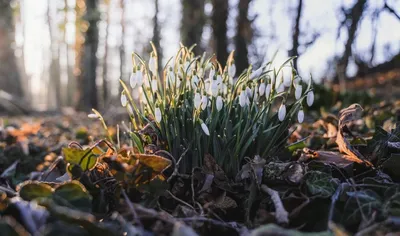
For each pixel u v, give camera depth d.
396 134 0.64
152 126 0.59
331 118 0.95
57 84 10.81
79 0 4.20
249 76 0.60
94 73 4.73
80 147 0.60
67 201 0.43
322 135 0.91
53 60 10.92
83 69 4.70
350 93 2.01
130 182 0.49
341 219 0.45
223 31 2.91
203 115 0.60
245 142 0.59
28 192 0.43
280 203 0.46
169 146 0.58
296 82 0.56
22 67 11.01
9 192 0.57
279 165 0.53
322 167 0.57
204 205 0.50
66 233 0.36
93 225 0.37
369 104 1.95
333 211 0.46
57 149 1.08
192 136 0.58
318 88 1.97
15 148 0.99
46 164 0.94
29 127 1.41
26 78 12.23
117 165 0.48
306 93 0.57
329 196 0.47
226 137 0.57
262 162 0.53
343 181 0.58
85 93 4.76
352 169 0.57
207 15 3.84
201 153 0.58
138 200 0.50
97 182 0.52
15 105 4.36
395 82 4.16
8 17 6.82
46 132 1.58
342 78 2.37
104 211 0.49
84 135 1.31
